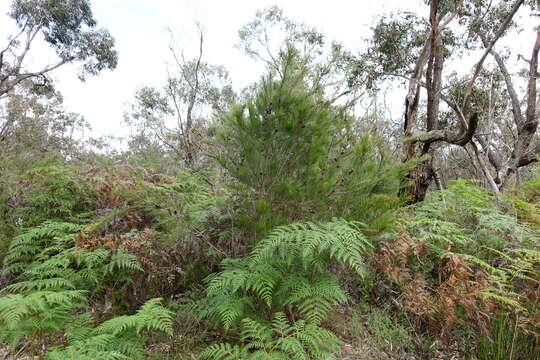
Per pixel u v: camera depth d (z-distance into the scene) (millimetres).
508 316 2439
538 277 2500
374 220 2559
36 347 2260
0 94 16031
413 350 2545
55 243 2941
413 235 3031
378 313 2730
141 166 3625
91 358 1620
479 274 2449
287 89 2676
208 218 2936
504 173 8789
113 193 2963
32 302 1890
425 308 2430
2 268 3049
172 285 2865
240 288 2604
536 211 3324
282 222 2576
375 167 2658
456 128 11422
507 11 9523
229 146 2787
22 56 16891
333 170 2643
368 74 9156
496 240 2949
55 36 17891
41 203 3244
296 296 2229
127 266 2643
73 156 4176
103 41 18844
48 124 17281
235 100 2895
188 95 10680
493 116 11445
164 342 2441
